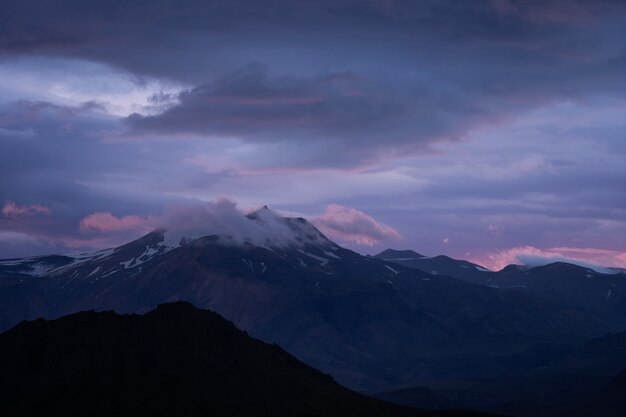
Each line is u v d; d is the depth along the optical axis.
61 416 153.62
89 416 154.25
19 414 154.38
